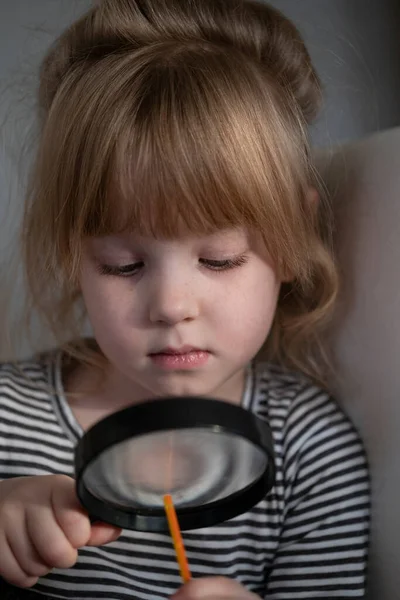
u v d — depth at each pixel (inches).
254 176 24.4
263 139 24.9
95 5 28.2
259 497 21.4
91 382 28.9
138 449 19.7
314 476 27.2
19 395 28.6
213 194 23.8
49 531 22.4
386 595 26.2
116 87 25.0
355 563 26.6
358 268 26.5
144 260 24.5
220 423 19.4
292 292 28.1
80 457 19.6
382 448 26.1
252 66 25.8
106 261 24.7
